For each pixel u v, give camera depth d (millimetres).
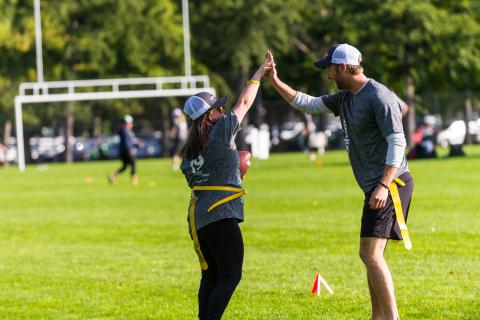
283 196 52469
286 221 40156
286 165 89750
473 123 142500
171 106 145000
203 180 18797
